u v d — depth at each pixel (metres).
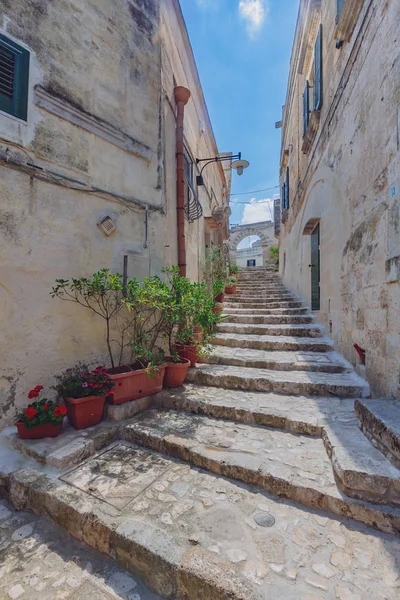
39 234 2.62
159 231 3.81
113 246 3.25
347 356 3.54
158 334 3.66
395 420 1.87
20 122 2.49
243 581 1.28
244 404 2.83
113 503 1.77
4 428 2.42
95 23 3.14
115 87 3.32
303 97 6.12
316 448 2.22
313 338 4.59
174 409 3.03
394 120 2.25
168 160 4.27
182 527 1.59
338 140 3.79
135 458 2.28
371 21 2.68
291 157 8.23
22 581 1.46
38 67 2.63
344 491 1.72
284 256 10.17
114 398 2.78
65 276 2.82
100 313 3.11
